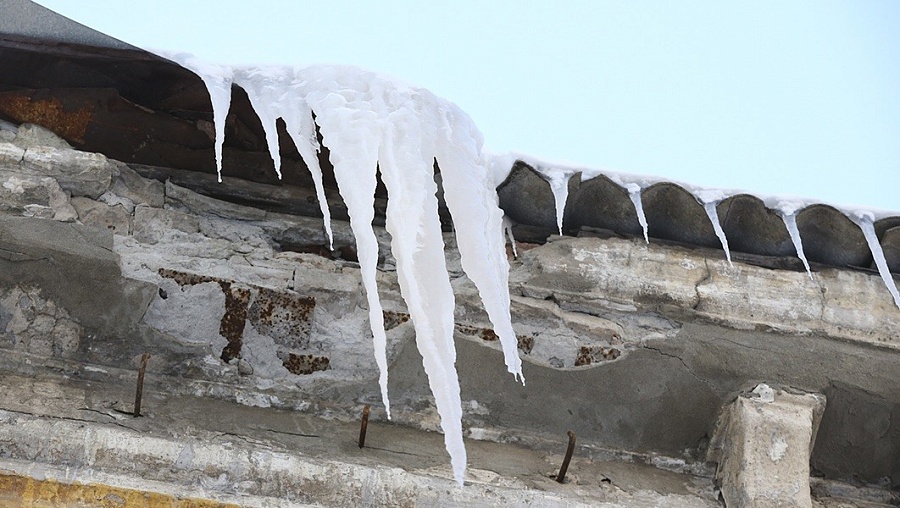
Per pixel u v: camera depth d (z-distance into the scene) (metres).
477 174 9.30
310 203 10.50
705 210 10.01
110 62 9.68
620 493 9.78
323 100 9.02
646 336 10.28
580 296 10.27
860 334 10.38
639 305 10.29
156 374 9.80
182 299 9.90
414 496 9.14
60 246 9.67
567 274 10.27
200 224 10.17
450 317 8.65
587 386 10.27
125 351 9.80
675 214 10.31
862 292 10.46
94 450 8.84
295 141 9.01
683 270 10.34
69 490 8.68
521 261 10.34
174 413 9.42
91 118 10.00
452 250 10.41
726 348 10.31
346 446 9.52
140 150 10.17
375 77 9.19
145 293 9.80
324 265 10.24
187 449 8.95
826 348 10.35
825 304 10.39
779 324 10.32
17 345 9.62
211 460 8.95
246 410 9.76
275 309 10.05
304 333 10.07
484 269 8.99
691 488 10.11
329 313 10.12
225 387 9.87
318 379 10.02
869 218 10.03
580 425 10.30
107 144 10.08
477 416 10.23
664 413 10.33
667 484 10.09
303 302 10.08
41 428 8.81
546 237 10.48
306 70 9.29
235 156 10.41
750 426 9.98
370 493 9.08
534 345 10.24
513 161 9.89
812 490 10.55
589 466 10.12
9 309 9.64
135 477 8.81
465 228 9.08
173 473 8.88
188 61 9.20
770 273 10.42
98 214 9.80
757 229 10.34
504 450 10.09
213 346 9.94
